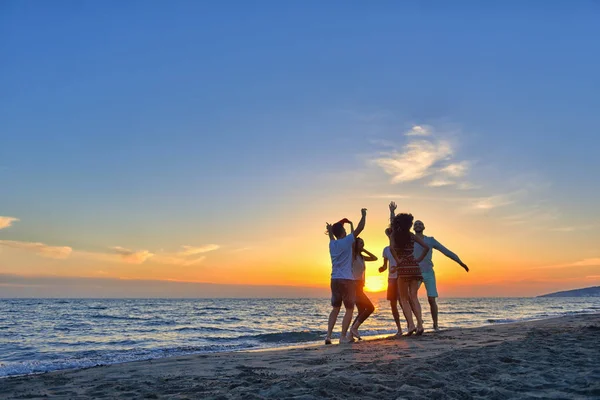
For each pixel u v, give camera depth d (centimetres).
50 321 2625
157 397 378
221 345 1128
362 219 856
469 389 361
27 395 410
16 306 5809
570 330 858
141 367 587
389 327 1529
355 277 902
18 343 1453
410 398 329
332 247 857
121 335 1736
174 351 1016
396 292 927
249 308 5206
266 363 580
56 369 795
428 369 441
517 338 789
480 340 768
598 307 4691
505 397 335
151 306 6009
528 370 438
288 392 355
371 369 455
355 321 916
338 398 333
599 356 520
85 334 1795
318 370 484
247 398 339
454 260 996
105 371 559
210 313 3738
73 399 384
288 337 1288
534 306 5328
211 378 475
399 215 891
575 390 352
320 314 3512
